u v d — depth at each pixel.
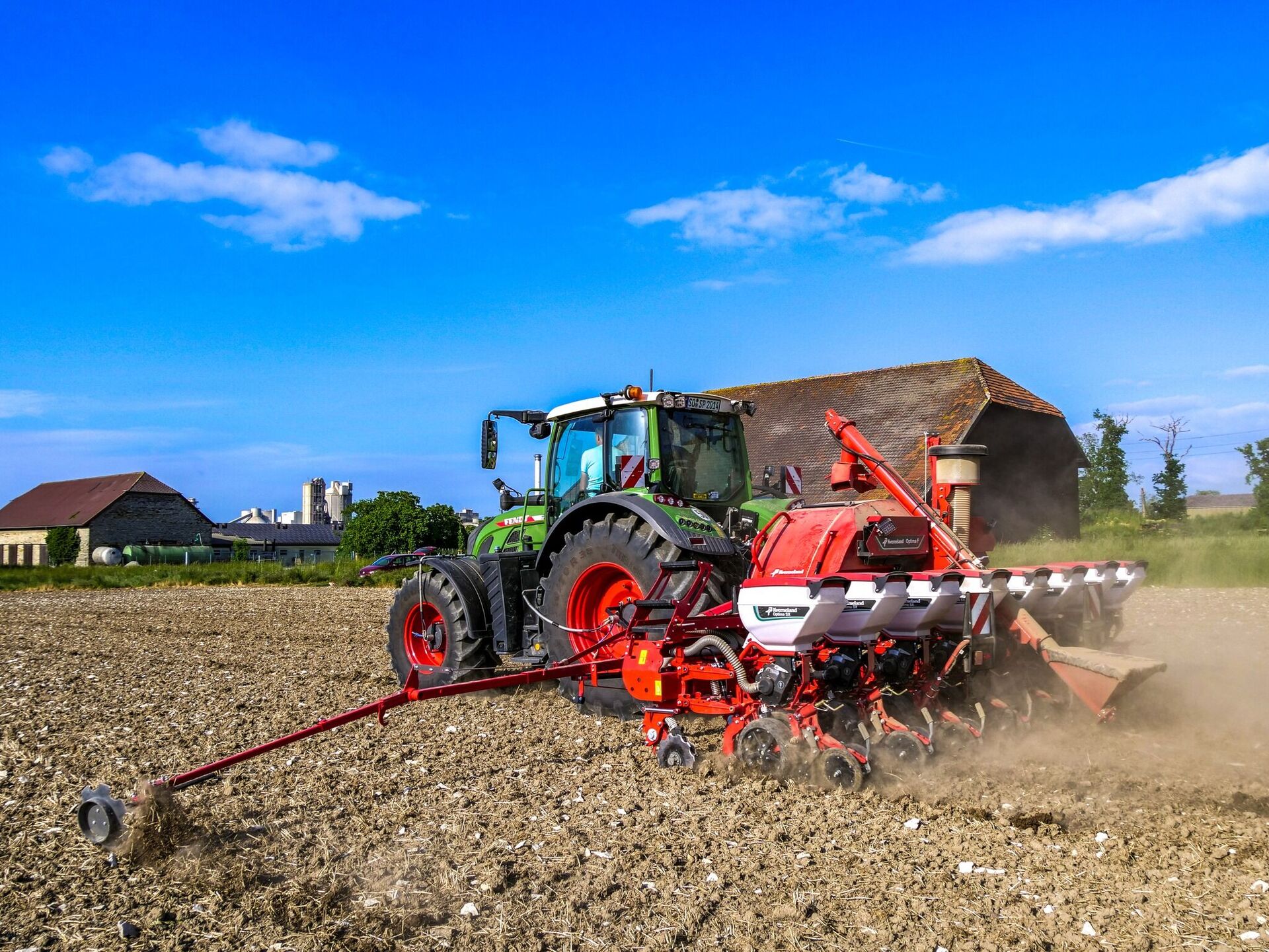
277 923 3.47
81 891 3.81
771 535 5.64
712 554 6.21
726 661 5.35
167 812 4.21
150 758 5.93
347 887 3.76
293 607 18.47
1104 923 3.27
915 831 4.20
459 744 6.12
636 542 6.44
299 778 5.39
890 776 4.85
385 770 5.52
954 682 5.48
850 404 28.48
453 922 3.43
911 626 5.24
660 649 5.56
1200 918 3.29
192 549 58.06
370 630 13.59
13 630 14.77
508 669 8.83
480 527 9.05
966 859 3.87
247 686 8.66
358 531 43.59
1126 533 28.73
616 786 5.06
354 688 8.48
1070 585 5.75
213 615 16.83
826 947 3.16
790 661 4.95
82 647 12.25
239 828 4.51
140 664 10.39
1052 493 28.70
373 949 3.25
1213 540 19.84
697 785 5.02
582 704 6.93
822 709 5.07
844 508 5.62
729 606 5.81
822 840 4.12
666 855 3.98
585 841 4.19
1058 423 28.36
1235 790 4.67
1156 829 4.16
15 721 7.23
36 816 4.82
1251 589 15.75
